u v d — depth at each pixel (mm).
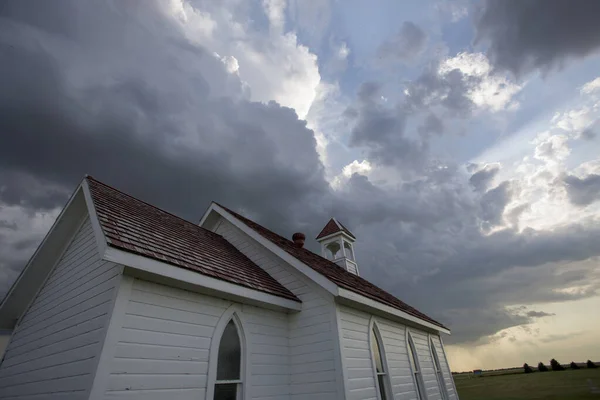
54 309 6941
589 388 25172
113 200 6969
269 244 9438
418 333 12906
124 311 4715
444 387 13469
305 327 7797
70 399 4590
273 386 6926
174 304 5496
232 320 6707
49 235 7910
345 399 6508
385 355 9078
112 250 4504
